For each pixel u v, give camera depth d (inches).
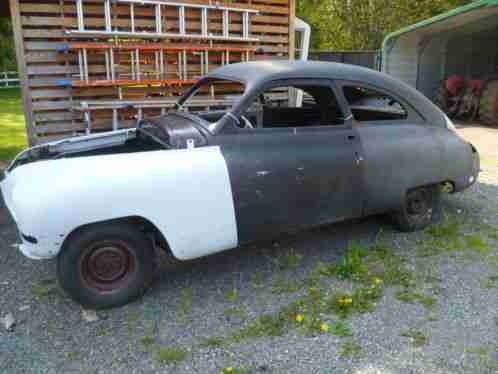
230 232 132.6
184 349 108.8
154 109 259.3
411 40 552.4
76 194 113.3
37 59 233.8
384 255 158.1
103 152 159.6
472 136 410.3
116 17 243.6
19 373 100.7
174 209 123.0
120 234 122.3
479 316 121.6
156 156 125.4
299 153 140.2
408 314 122.7
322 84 150.8
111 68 244.2
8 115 521.7
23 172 123.1
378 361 104.2
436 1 864.3
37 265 152.3
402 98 166.4
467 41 571.5
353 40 888.9
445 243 168.1
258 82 139.9
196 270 148.2
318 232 178.2
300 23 327.6
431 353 106.7
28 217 111.2
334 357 105.7
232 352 107.7
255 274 145.5
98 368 102.4
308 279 142.0
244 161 131.8
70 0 231.9
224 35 270.7
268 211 137.0
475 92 495.8
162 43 256.5
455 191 181.8
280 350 108.3
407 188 164.2
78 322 120.0
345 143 149.1
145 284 129.3
